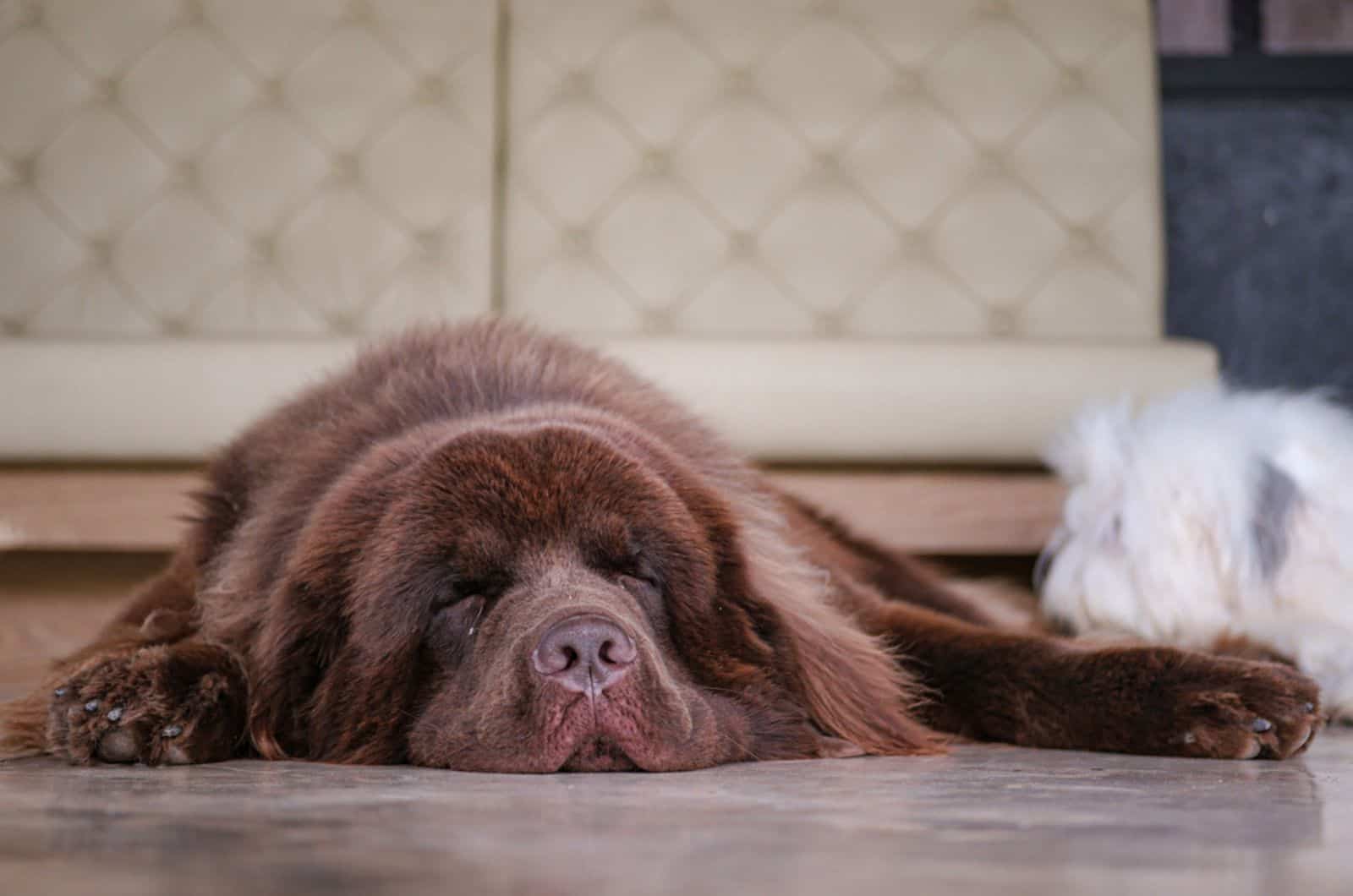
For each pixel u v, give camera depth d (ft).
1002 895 2.64
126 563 11.02
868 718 5.98
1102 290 12.96
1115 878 2.84
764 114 13.16
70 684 5.22
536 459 5.50
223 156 12.89
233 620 5.74
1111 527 8.97
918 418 10.87
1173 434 8.95
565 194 12.88
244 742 5.51
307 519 5.79
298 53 13.12
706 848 3.19
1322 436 9.08
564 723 4.93
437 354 7.02
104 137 12.91
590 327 12.66
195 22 13.21
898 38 13.39
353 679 5.36
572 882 2.72
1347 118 15.78
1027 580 11.50
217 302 12.66
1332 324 15.74
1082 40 13.42
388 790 4.34
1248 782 4.73
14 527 10.58
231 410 10.61
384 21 13.20
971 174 13.16
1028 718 6.31
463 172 12.86
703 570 5.64
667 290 12.76
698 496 5.88
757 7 13.39
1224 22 15.81
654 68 13.17
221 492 6.72
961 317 12.88
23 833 3.37
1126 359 11.12
